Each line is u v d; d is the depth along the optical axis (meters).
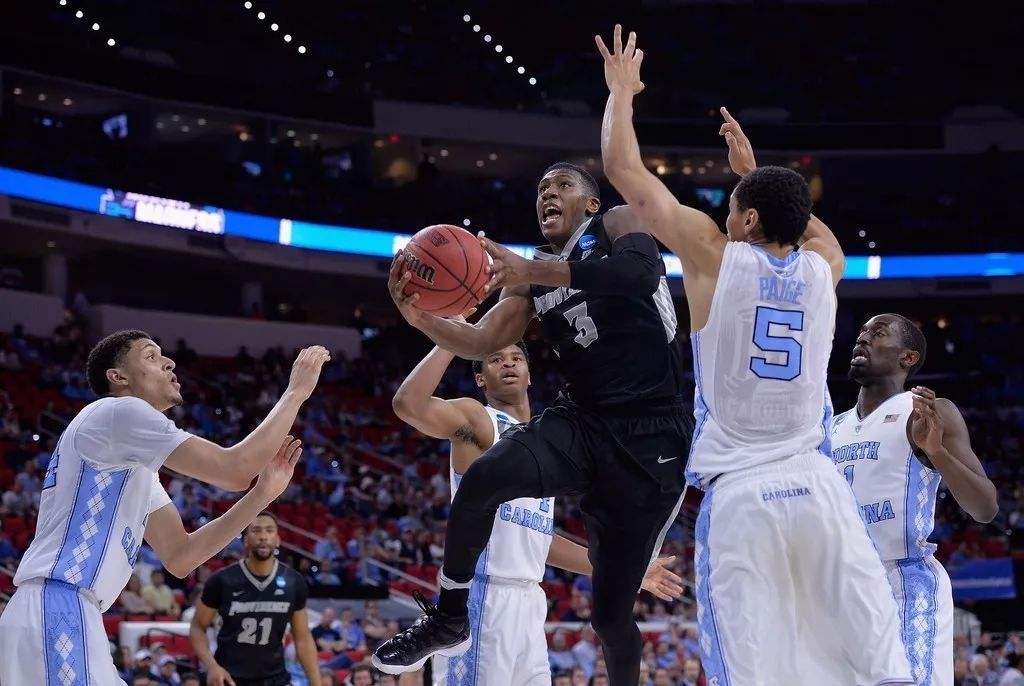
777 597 3.00
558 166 3.84
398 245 23.33
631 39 3.37
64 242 20.69
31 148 19.50
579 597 13.00
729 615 2.98
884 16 27.67
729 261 3.11
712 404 3.15
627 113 3.28
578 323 3.64
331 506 16.45
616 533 3.61
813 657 3.00
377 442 20.31
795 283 3.11
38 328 19.89
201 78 21.64
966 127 25.58
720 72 27.55
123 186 20.34
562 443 3.55
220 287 23.84
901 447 4.31
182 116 22.91
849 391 25.14
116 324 20.55
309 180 23.12
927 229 24.92
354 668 8.45
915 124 25.52
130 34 23.02
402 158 25.22
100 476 3.70
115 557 3.70
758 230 3.20
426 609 3.75
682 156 25.86
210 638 9.66
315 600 12.35
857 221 25.20
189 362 20.41
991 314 26.11
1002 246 24.42
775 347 3.08
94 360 4.00
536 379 23.95
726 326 3.09
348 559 14.00
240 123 23.41
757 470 3.06
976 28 27.11
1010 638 12.73
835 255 3.34
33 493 14.10
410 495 17.20
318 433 19.48
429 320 3.67
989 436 22.95
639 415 3.59
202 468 3.65
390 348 24.00
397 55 25.47
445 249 3.46
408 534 15.30
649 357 3.62
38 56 19.75
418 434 20.92
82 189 19.89
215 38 24.34
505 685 4.54
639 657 3.96
